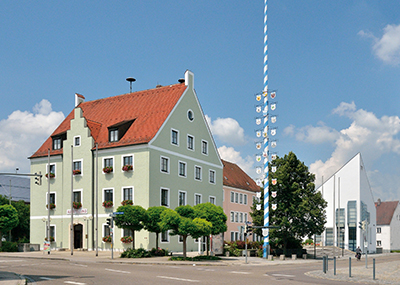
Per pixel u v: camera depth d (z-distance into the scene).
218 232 39.16
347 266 35.88
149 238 45.44
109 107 56.34
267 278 22.17
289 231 51.19
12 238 70.94
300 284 19.34
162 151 48.53
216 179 58.97
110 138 49.81
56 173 52.56
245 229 36.25
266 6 46.09
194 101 55.22
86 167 50.16
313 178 52.81
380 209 110.31
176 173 50.72
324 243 82.56
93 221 48.88
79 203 49.78
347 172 82.25
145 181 46.12
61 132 54.12
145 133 48.25
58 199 51.88
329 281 21.78
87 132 50.69
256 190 81.69
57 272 23.83
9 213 50.56
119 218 37.00
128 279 20.23
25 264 30.31
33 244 50.06
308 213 51.16
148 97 54.53
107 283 18.56
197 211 39.03
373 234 87.50
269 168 53.16
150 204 45.97
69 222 50.50
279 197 51.75
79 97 60.31
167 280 19.94
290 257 52.72
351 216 80.75
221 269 28.34
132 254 38.22
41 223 52.88
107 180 48.62
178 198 50.72
